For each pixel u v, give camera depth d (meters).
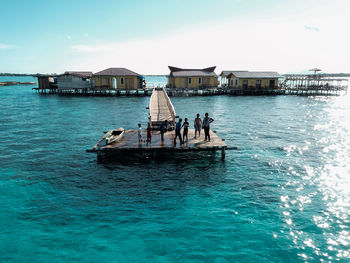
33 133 26.62
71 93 70.81
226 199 12.70
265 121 33.88
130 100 60.34
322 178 15.37
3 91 97.25
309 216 11.27
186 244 9.43
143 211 11.59
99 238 9.76
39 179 14.97
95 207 11.91
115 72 65.56
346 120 35.16
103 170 16.28
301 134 26.59
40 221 10.83
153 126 22.91
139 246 9.32
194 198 12.78
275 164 17.61
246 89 68.81
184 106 48.62
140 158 18.36
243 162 17.94
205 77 68.44
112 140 18.30
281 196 13.08
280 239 9.74
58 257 8.79
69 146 21.77
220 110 43.62
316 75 76.44
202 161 17.97
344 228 10.43
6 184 14.29
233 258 8.75
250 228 10.38
